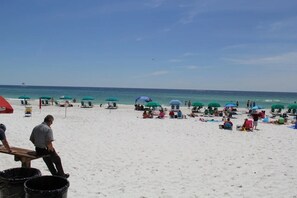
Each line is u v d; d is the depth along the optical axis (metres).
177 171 8.81
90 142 12.97
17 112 26.83
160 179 7.97
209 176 8.38
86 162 9.48
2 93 96.50
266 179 8.23
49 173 7.91
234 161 10.22
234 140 14.60
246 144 13.56
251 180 8.10
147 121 22.27
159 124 20.45
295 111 34.41
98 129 17.11
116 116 26.09
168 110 35.50
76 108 35.59
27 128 16.17
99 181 7.58
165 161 9.98
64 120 21.12
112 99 37.25
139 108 34.97
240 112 35.62
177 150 11.83
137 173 8.47
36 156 6.46
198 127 19.25
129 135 15.28
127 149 11.74
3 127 6.68
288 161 10.38
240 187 7.48
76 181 7.48
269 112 37.56
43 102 41.56
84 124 19.17
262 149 12.44
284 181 8.07
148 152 11.30
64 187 4.35
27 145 11.83
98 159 9.94
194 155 10.99
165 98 88.81
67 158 9.90
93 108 36.72
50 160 6.74
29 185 4.62
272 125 22.28
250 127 18.56
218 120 24.98
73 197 6.34
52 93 103.56
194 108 34.59
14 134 14.17
